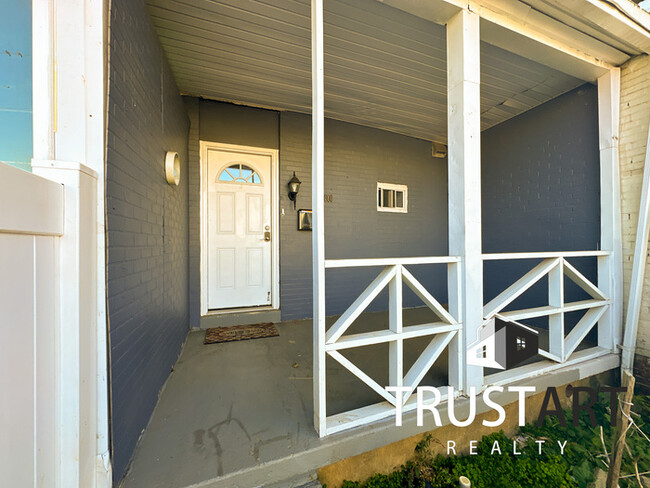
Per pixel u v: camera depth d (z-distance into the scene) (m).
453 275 1.81
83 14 1.08
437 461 1.74
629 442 1.93
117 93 1.21
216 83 2.79
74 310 0.97
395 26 2.09
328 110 3.47
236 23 2.00
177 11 1.87
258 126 3.34
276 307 3.42
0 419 0.69
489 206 3.84
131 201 1.37
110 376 1.11
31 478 0.82
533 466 1.76
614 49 2.25
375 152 4.03
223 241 3.29
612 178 2.46
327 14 1.95
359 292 3.88
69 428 0.96
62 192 0.95
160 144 1.89
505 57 2.46
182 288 2.64
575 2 1.75
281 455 1.28
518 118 3.48
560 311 2.19
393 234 4.16
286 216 3.43
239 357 2.38
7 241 0.72
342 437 1.40
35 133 1.05
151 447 1.33
